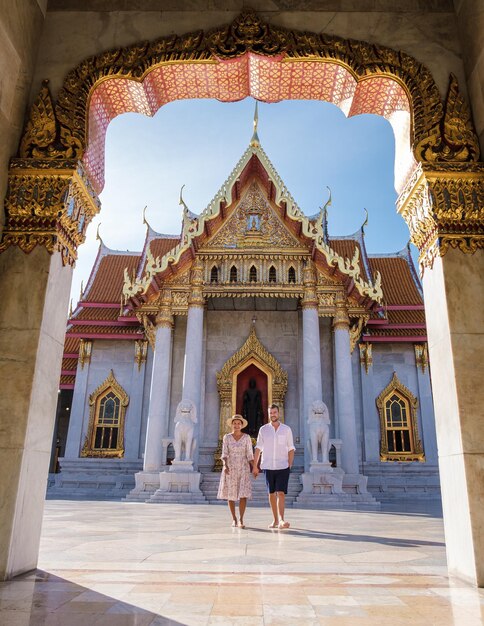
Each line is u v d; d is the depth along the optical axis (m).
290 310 27.78
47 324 5.97
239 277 25.94
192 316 24.48
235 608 3.92
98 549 6.84
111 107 7.64
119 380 30.91
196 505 18.31
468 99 6.75
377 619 3.68
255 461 10.32
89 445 29.58
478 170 6.41
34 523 5.57
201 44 7.05
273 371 26.58
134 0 7.27
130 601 4.12
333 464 24.22
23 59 6.53
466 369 5.75
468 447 5.46
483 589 4.73
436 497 25.80
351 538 8.41
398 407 30.19
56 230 6.18
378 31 7.14
